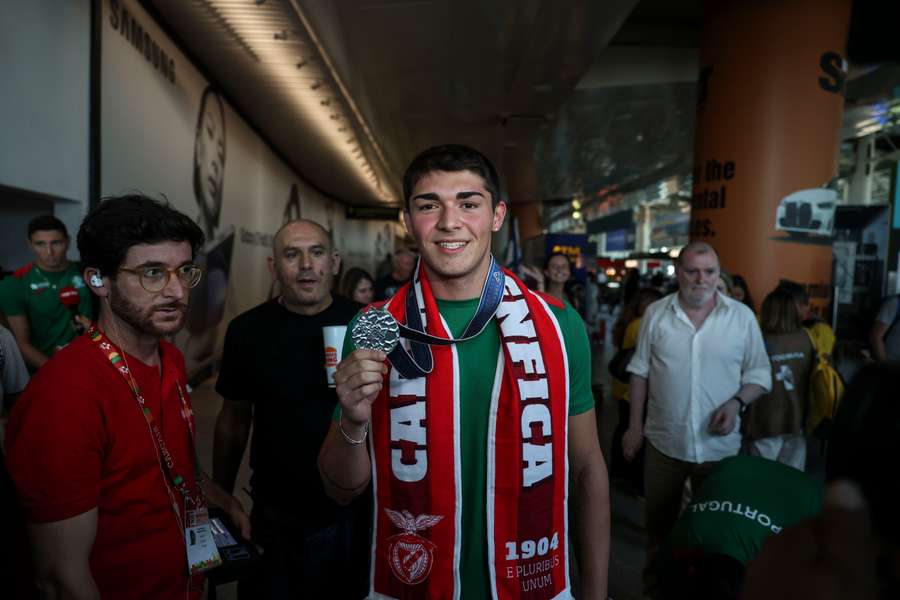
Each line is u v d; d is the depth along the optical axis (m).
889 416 0.43
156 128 5.47
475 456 1.14
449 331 1.18
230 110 8.25
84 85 4.12
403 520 1.12
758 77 6.48
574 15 6.24
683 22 9.88
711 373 2.50
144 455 1.14
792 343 3.01
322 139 10.95
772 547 0.52
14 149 3.33
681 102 10.97
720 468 1.36
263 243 10.49
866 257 7.28
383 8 6.00
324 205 18.02
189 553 1.23
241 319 1.96
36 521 0.99
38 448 0.99
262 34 5.99
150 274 1.13
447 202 1.13
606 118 11.87
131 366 1.17
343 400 1.01
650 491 2.68
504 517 1.12
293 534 1.74
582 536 1.29
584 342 1.26
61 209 4.06
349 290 4.07
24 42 3.41
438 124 11.23
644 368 2.72
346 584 1.55
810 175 6.47
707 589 1.14
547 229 44.81
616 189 23.06
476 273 1.19
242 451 2.04
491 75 8.30
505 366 1.13
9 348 1.75
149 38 5.28
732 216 6.71
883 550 0.42
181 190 6.21
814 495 1.24
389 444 1.13
